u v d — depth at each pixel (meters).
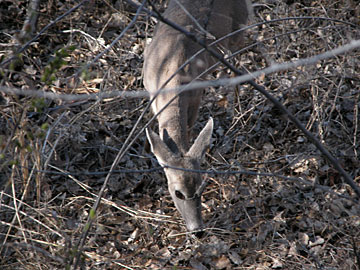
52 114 11.30
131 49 13.70
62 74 12.71
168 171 8.78
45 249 9.02
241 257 9.23
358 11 13.18
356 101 11.41
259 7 14.27
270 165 11.11
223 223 9.81
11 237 9.16
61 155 11.23
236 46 12.28
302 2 13.91
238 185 10.41
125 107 12.30
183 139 9.30
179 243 9.52
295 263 9.03
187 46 9.99
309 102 12.27
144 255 9.27
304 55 12.24
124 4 14.35
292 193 10.46
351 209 9.97
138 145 11.66
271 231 9.70
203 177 9.74
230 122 12.14
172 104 9.48
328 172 10.79
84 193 10.56
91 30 13.93
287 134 11.81
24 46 7.22
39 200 9.55
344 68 11.64
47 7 13.90
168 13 10.90
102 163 11.18
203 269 9.01
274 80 11.97
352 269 8.76
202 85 5.39
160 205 10.35
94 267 8.84
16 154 8.71
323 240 9.47
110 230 9.79
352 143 11.40
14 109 9.29
